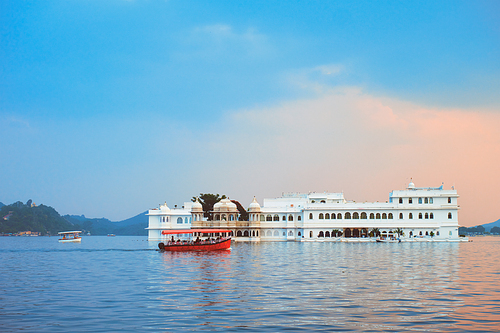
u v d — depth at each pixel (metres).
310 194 155.62
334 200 155.25
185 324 29.38
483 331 27.72
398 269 57.84
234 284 45.19
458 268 58.94
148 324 29.39
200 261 71.00
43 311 33.25
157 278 50.09
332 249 101.06
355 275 51.81
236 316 31.39
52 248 125.62
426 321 30.02
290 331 27.80
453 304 35.12
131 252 98.50
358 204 140.62
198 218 145.88
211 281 47.34
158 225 159.12
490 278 49.12
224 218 146.12
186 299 37.31
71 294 40.06
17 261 76.06
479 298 37.41
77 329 28.34
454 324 29.28
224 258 76.75
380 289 41.88
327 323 29.56
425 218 138.25
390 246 113.62
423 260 70.81
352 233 141.50
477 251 95.00
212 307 34.22
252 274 53.09
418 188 144.88
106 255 89.12
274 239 146.62
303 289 41.97
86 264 68.75
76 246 140.50
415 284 44.91
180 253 90.88
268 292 40.41
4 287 44.56
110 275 53.53
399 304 35.16
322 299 37.12
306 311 32.84
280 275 52.03
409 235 138.00
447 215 138.00
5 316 31.75
